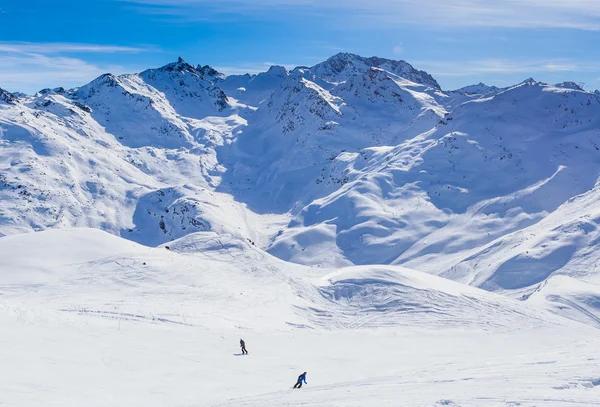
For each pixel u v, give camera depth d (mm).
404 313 54094
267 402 20312
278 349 37281
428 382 20672
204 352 33844
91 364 28344
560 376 17109
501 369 21516
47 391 23703
